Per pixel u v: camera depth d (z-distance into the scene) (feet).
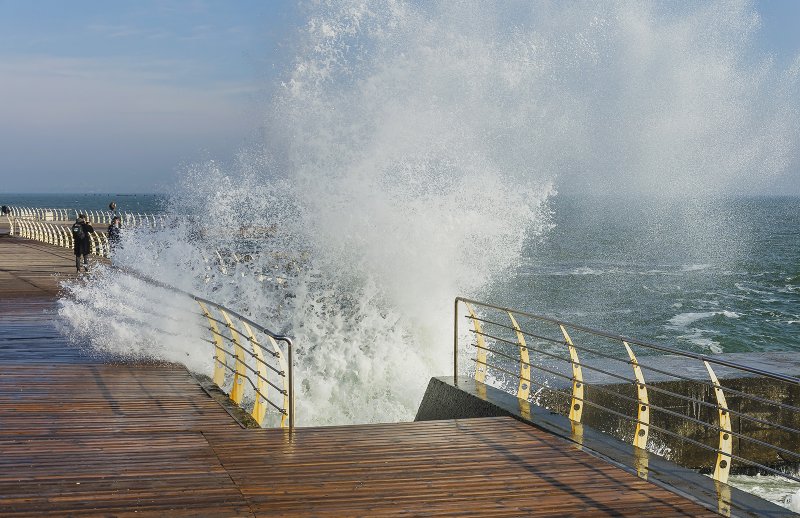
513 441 20.99
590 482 17.56
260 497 16.39
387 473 18.12
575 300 100.83
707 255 174.60
